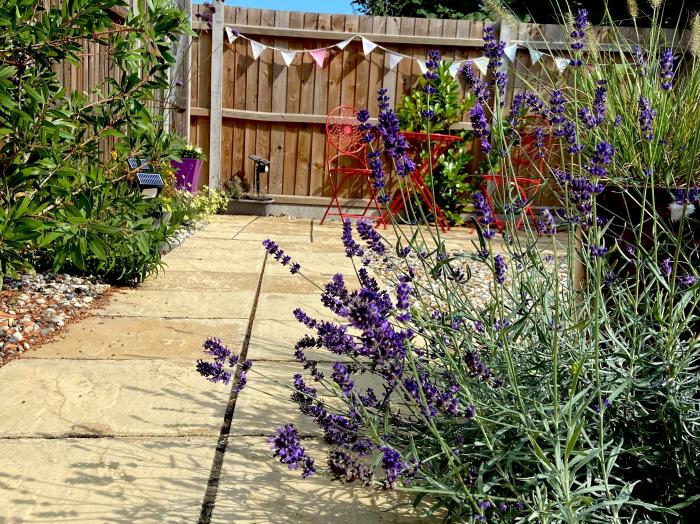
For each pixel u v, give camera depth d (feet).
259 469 5.49
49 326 9.30
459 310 5.63
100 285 11.80
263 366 8.10
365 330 3.72
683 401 4.73
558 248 15.12
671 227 6.95
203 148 25.11
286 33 24.35
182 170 21.66
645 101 6.53
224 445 5.90
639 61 8.66
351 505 5.01
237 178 25.46
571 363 4.95
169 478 5.28
